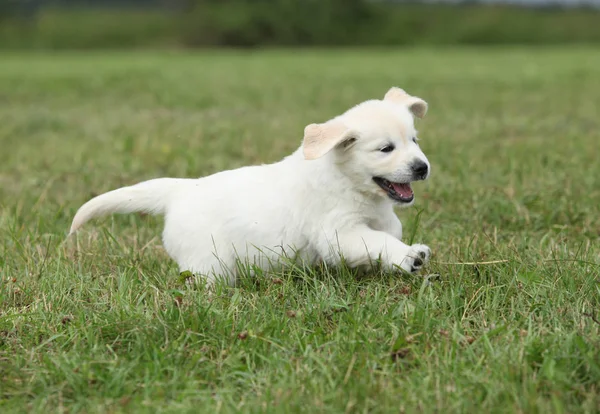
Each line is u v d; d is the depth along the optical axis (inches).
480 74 902.4
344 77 890.7
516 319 157.9
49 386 137.8
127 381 137.5
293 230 187.5
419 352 142.3
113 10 2230.6
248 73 983.6
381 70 1003.9
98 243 222.2
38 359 147.8
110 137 442.6
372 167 182.2
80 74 968.3
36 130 490.0
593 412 121.5
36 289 183.2
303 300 171.5
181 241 191.5
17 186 318.7
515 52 1430.9
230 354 144.1
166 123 508.1
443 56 1332.4
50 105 638.5
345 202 185.9
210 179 198.2
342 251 185.3
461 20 2128.4
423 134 424.2
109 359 145.7
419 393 128.3
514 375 131.0
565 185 276.5
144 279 188.5
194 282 183.5
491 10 2151.8
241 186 191.8
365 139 181.9
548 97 631.2
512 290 169.5
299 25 2114.9
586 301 160.7
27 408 130.3
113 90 762.2
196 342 149.2
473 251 196.5
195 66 1141.1
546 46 1802.4
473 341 145.1
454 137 412.8
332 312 162.1
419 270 182.4
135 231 238.2
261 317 161.2
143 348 148.3
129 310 163.9
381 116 185.8
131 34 2070.6
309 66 1112.8
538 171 305.0
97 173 333.7
